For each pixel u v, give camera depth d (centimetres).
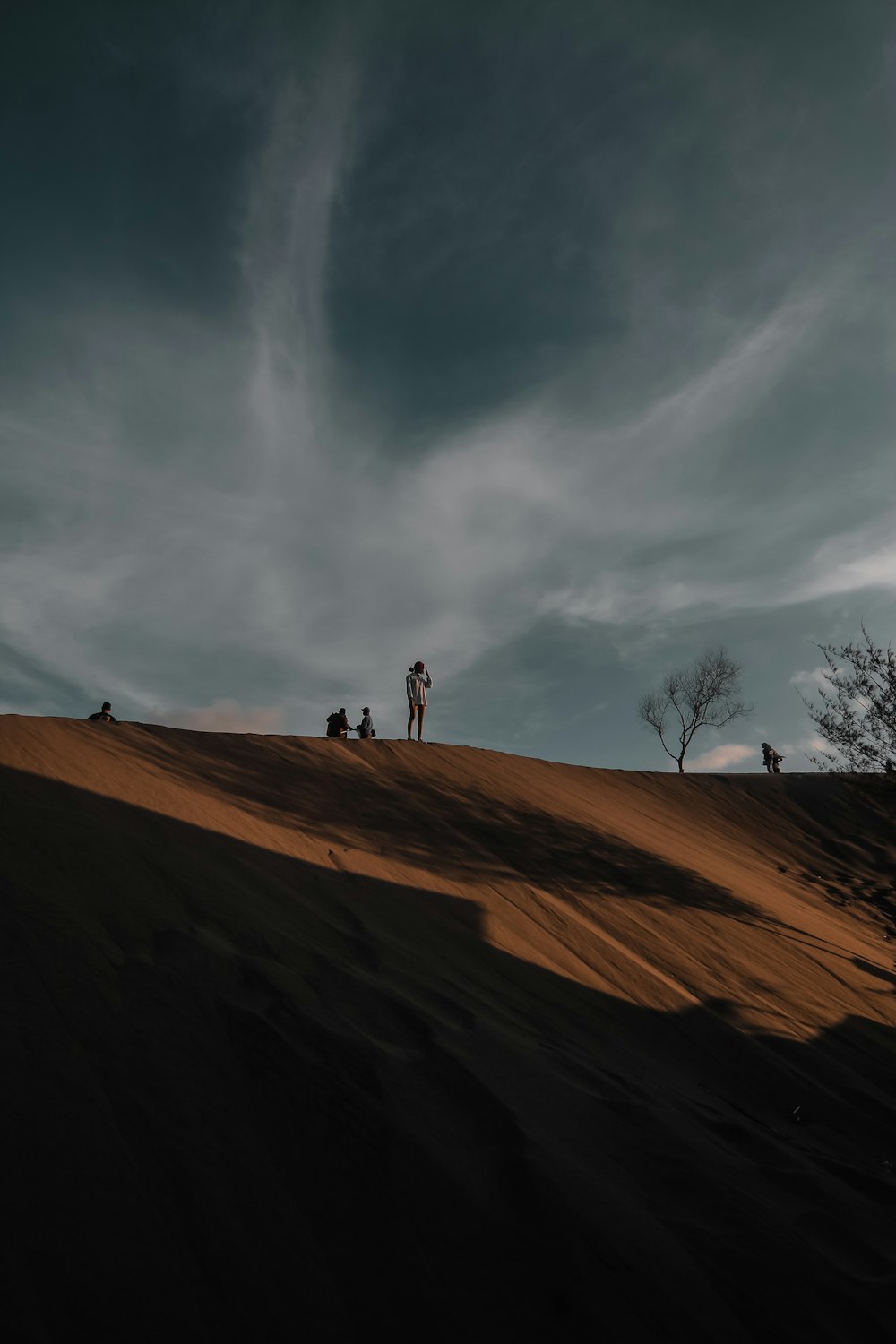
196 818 550
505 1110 275
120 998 262
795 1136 392
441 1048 314
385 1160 224
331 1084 252
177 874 410
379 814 824
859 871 1544
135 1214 178
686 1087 409
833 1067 503
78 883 348
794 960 723
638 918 713
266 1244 183
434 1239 201
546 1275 198
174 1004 269
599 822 1143
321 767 946
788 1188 299
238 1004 286
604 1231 220
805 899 1151
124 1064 227
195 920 359
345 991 346
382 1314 175
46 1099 202
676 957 635
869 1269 250
